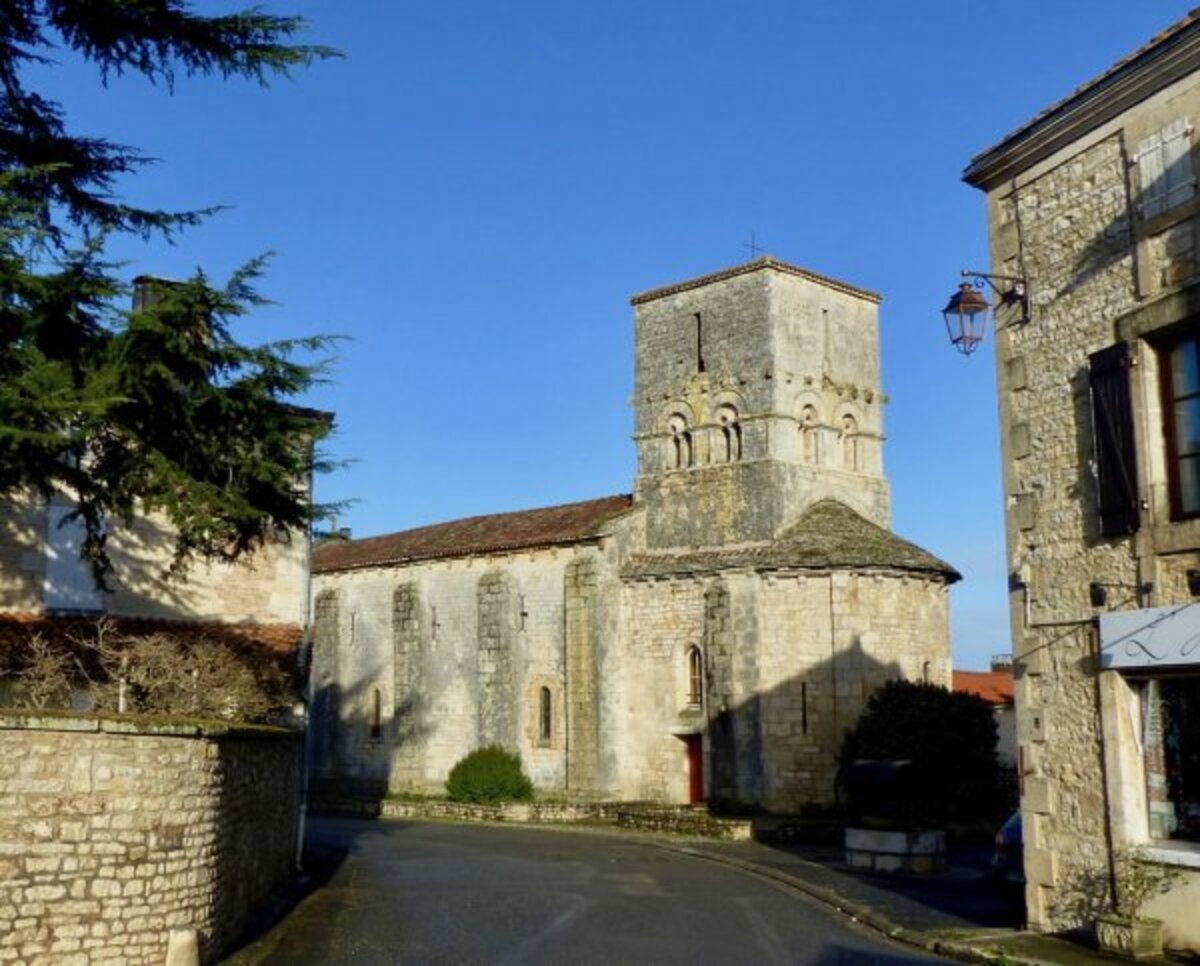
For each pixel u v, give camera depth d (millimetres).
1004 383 15531
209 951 13570
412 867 23672
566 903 18781
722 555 35906
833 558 32844
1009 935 14375
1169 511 13141
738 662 33562
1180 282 13125
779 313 36688
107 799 12383
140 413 14500
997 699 46969
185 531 14680
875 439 38844
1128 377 13445
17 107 14820
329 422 18875
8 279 12531
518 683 39156
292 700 22297
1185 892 12562
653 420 38969
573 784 36688
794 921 17016
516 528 42125
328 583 47094
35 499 19391
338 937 15711
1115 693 13461
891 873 22578
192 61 15078
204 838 13508
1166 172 13336
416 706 42281
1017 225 15578
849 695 32219
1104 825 13570
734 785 33062
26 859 11805
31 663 18266
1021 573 14961
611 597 37438
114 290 13133
